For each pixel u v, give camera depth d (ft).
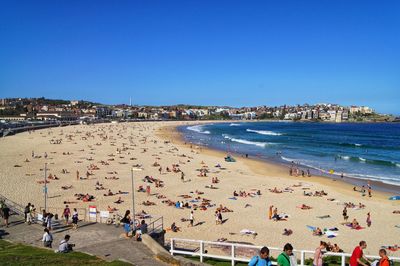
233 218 124.06
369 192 163.22
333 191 170.71
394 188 183.52
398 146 409.69
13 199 138.72
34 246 66.39
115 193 156.04
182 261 52.42
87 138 423.64
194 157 283.18
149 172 210.18
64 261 53.67
